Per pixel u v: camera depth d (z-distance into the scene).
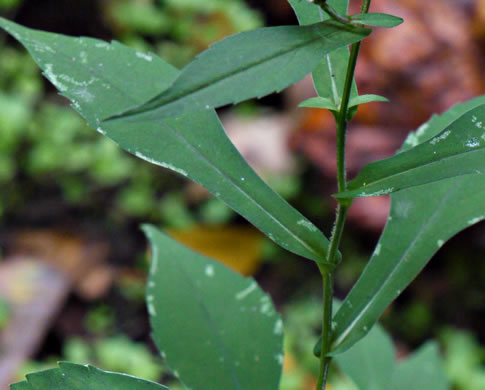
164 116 0.48
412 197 0.60
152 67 0.57
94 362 1.49
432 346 0.74
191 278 0.63
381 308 0.58
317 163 1.72
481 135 0.53
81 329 1.64
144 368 1.49
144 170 1.89
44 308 1.60
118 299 1.71
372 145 1.68
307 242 0.56
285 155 1.83
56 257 1.76
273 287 1.74
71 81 0.56
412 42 1.69
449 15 1.72
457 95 1.68
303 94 1.93
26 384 0.55
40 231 1.83
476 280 1.67
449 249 1.69
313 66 0.50
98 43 0.57
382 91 1.70
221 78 0.49
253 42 0.50
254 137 1.91
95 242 1.81
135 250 1.81
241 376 0.61
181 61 2.09
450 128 0.53
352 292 0.59
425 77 1.68
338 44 0.50
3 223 1.84
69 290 1.69
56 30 2.14
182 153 0.56
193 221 1.83
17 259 1.74
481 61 1.71
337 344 0.58
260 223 0.56
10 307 1.57
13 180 1.88
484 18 1.70
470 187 0.60
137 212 1.85
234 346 0.62
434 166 0.53
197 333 0.62
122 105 0.56
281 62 0.50
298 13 0.56
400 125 1.69
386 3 1.72
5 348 1.47
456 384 1.49
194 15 2.10
